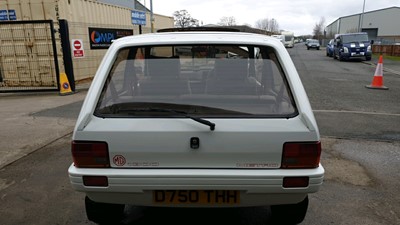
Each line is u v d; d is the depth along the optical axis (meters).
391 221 3.04
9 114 7.33
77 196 3.53
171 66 2.57
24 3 10.82
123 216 3.13
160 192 2.34
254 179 2.25
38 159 4.59
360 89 10.75
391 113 7.26
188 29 4.17
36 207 3.31
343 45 23.64
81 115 2.30
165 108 2.37
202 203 2.35
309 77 14.16
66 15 11.14
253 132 2.24
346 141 5.32
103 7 13.32
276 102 2.40
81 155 2.30
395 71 17.03
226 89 2.49
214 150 2.26
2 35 10.83
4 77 11.09
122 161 2.30
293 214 2.74
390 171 4.16
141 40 2.58
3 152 4.86
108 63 2.46
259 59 2.58
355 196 3.51
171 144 2.26
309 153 2.28
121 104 2.38
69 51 10.05
